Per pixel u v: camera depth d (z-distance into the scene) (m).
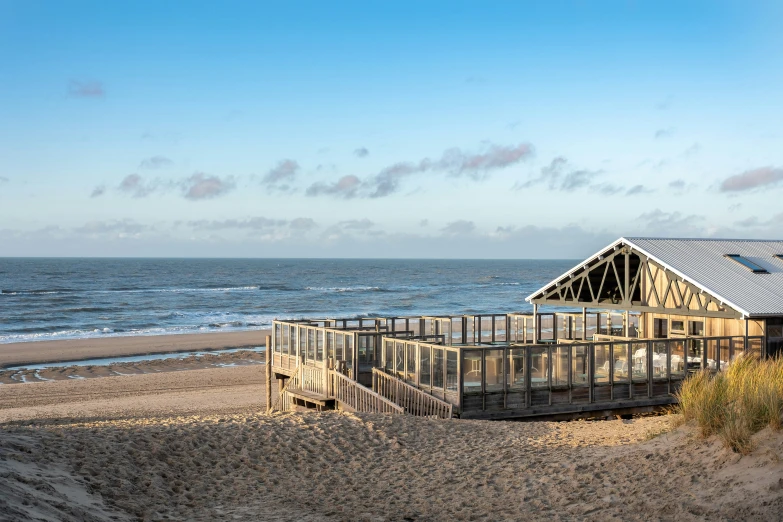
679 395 10.45
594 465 8.55
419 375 15.62
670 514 6.66
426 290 97.31
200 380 28.53
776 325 17.48
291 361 20.03
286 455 9.71
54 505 6.27
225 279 123.56
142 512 7.16
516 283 121.75
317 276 142.88
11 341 41.56
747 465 7.20
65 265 183.12
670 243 20.69
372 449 10.11
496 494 8.00
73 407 22.23
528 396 14.97
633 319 26.95
